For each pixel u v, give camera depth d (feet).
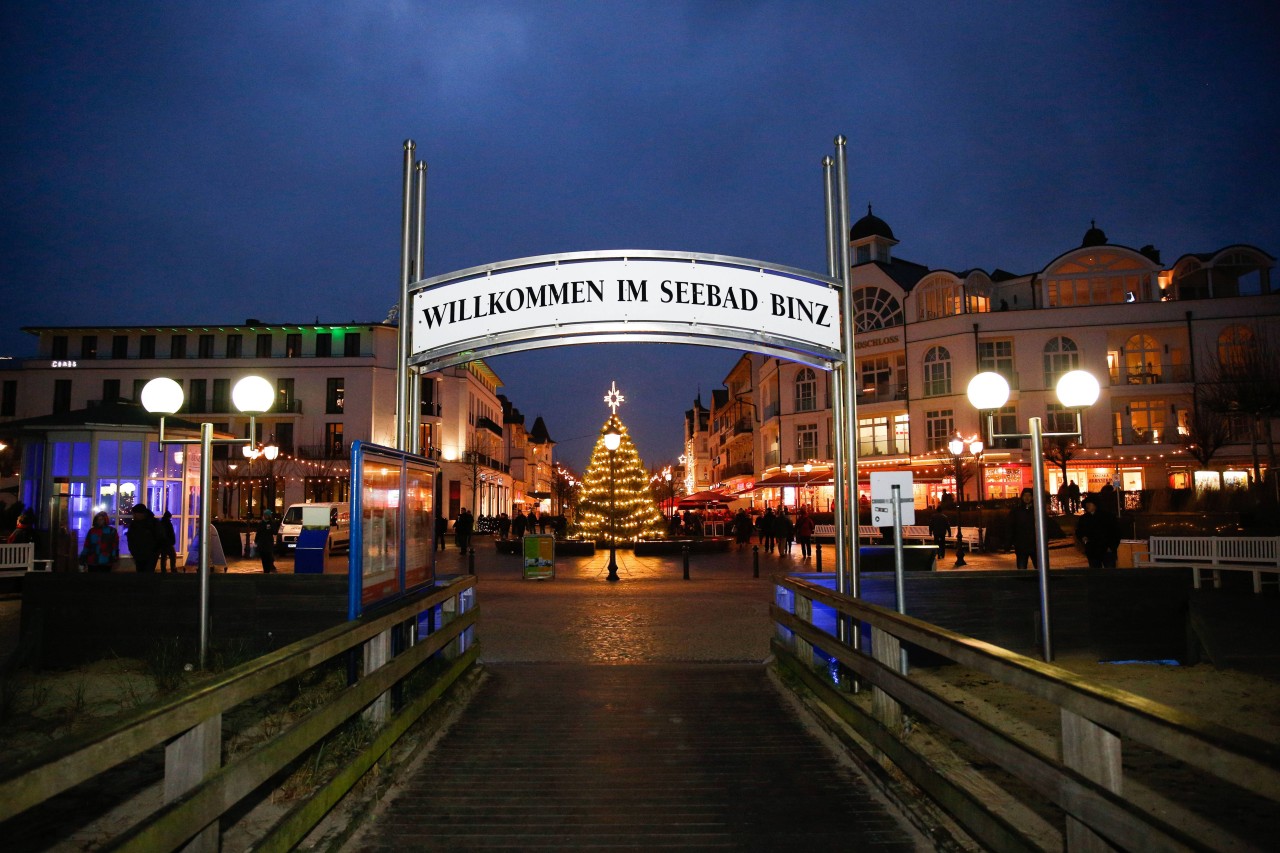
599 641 37.40
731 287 28.81
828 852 14.79
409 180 31.45
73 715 22.30
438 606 28.99
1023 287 151.43
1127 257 146.10
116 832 15.24
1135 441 140.77
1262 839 14.32
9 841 14.83
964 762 18.60
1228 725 21.24
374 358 184.96
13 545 56.39
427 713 23.18
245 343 187.32
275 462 173.27
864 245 170.40
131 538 44.93
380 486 21.08
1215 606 44.70
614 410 113.39
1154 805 16.26
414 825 16.03
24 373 185.88
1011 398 142.92
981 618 28.84
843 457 28.81
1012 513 47.29
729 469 245.04
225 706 11.14
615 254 28.81
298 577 28.09
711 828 15.87
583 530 111.65
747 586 63.67
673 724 23.00
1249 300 138.41
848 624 24.88
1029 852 11.11
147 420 67.21
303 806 13.52
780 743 21.27
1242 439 135.03
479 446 220.43
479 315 29.58
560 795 17.63
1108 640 29.07
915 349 151.12
